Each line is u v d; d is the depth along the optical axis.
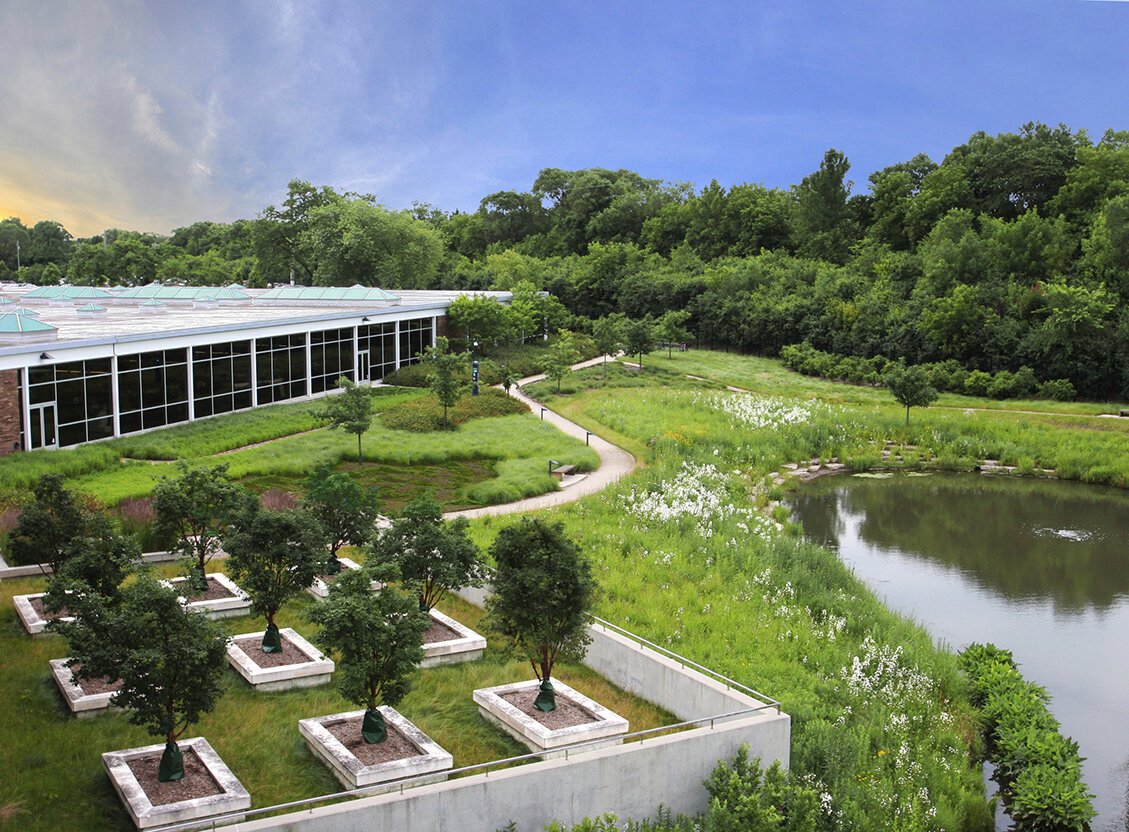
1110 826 19.56
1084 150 87.94
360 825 14.09
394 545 21.84
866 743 19.62
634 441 47.06
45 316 56.78
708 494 36.69
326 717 17.94
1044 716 22.70
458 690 20.16
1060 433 53.84
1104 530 40.12
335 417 40.97
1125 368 64.25
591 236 124.19
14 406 36.88
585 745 17.33
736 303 87.25
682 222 114.44
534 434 47.00
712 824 16.06
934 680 23.97
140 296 76.38
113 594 18.80
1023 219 80.38
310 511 24.75
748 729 17.80
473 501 35.19
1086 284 72.94
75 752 16.38
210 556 25.38
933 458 52.03
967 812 19.28
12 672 19.36
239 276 120.81
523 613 18.48
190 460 38.16
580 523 31.94
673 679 19.80
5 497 29.78
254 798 15.40
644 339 71.12
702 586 27.30
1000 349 70.06
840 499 44.34
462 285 103.62
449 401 48.09
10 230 146.62
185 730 16.92
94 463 35.66
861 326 77.69
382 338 62.34
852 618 26.66
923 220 95.69
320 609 17.02
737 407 55.31
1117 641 28.39
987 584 33.31
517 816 15.49
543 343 79.69
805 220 104.38
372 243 87.75
